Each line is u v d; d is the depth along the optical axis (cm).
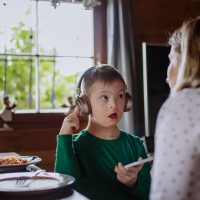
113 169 110
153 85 285
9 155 167
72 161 105
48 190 85
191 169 62
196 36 78
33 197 85
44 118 270
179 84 75
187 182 62
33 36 283
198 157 63
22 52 283
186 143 63
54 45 288
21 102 292
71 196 87
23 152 255
